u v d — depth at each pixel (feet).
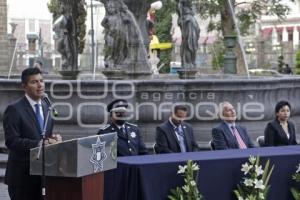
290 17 237.66
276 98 56.29
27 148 25.31
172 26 159.84
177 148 36.60
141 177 25.23
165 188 25.72
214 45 147.64
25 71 26.43
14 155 26.05
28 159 25.84
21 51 140.87
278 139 38.60
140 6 63.87
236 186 26.86
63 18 65.16
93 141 22.97
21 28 201.26
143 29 63.98
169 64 128.67
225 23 136.46
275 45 170.81
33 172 23.31
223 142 36.47
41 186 24.39
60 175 22.59
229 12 135.33
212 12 140.36
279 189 27.66
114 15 60.64
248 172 26.58
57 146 22.59
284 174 27.73
